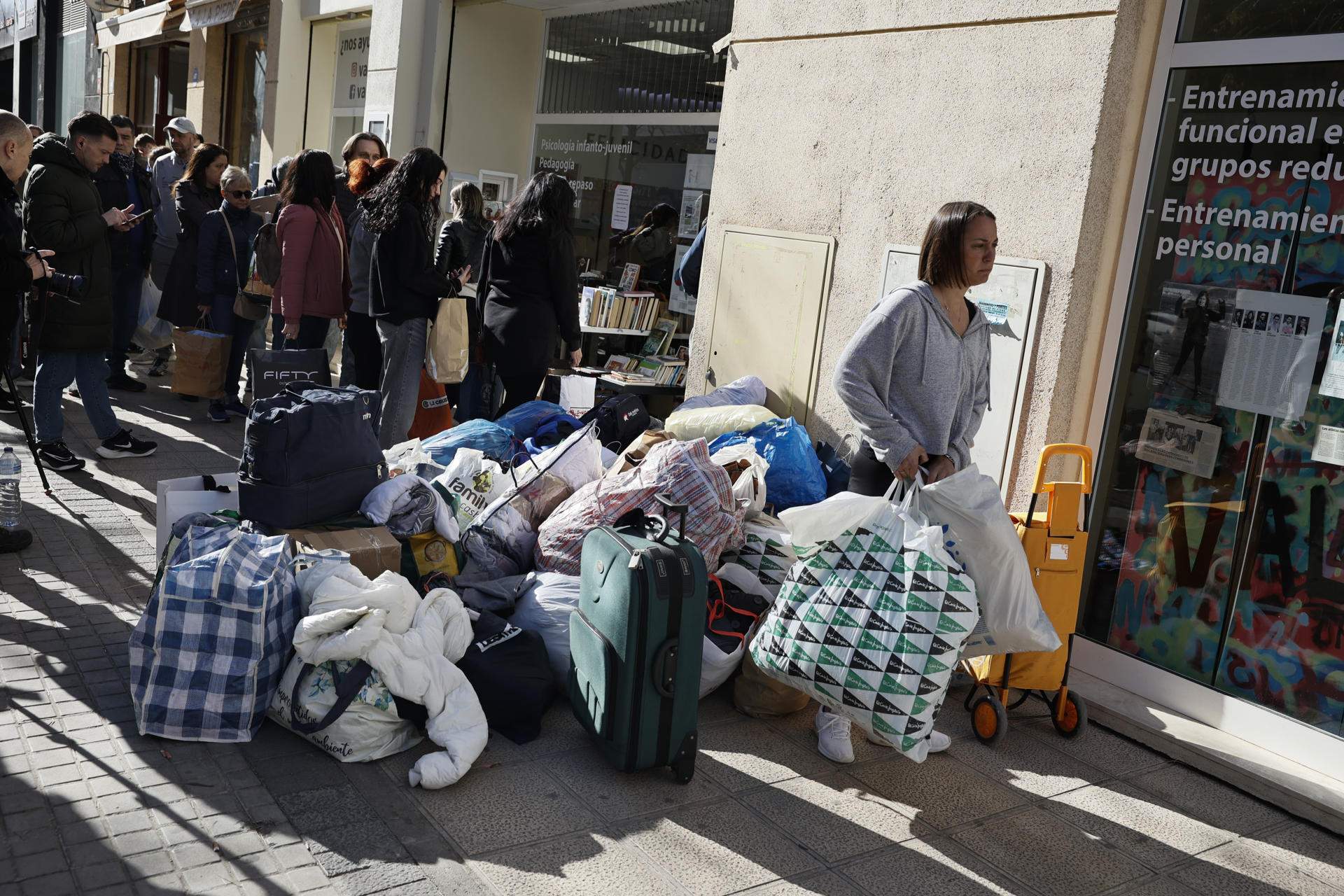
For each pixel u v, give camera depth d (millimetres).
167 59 17375
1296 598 3951
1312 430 3883
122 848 2918
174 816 3088
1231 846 3459
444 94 9234
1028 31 4574
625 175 8359
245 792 3244
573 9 8984
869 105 5305
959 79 4859
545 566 4367
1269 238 3992
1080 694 4242
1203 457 4207
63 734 3467
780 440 5094
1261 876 3297
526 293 6023
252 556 3621
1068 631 4031
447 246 6879
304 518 4207
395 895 2832
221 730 3496
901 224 5137
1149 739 4078
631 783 3512
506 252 6035
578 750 3695
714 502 4285
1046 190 4500
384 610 3500
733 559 4457
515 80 9484
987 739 3990
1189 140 4223
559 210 5926
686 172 7707
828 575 3486
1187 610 4277
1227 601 4152
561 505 4543
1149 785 3812
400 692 3455
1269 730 3973
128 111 19016
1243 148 4059
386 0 9570
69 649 4055
